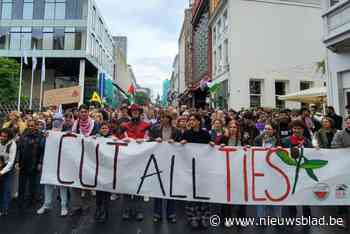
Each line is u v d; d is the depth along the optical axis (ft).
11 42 120.88
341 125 25.44
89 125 19.99
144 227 16.16
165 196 16.52
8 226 16.10
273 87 67.31
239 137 19.76
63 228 15.89
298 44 69.72
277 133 19.93
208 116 30.19
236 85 65.57
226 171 16.39
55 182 17.44
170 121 20.59
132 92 96.32
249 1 67.92
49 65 132.16
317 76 70.13
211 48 87.92
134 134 18.19
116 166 17.04
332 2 34.78
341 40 32.01
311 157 16.22
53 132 17.89
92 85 136.87
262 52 67.62
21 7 121.70
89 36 124.06
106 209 17.35
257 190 16.19
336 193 15.93
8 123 22.22
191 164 16.60
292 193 16.02
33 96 134.62
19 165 19.04
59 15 121.49
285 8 69.72
